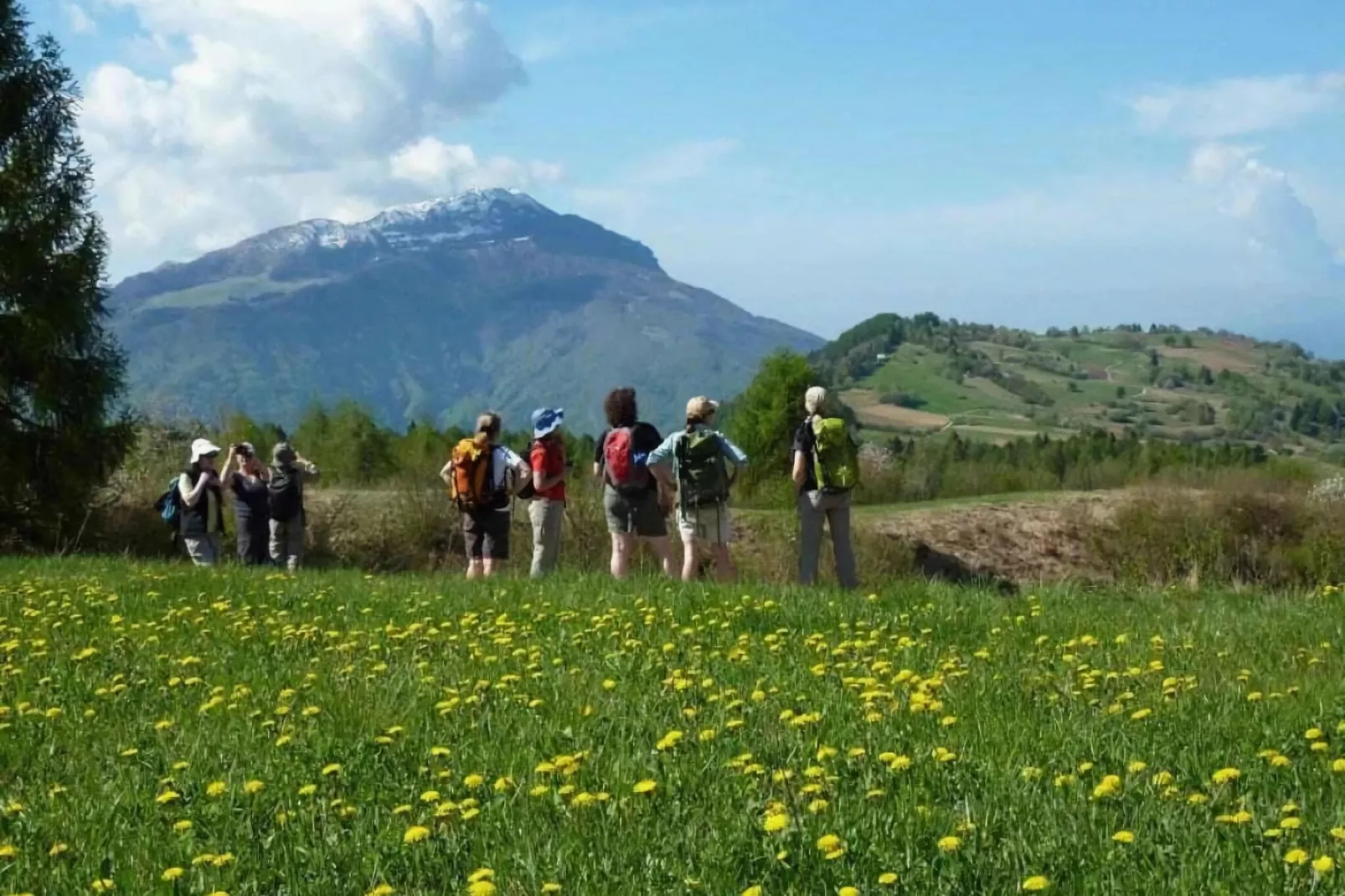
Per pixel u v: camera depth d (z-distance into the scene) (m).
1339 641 9.23
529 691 7.88
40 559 18.44
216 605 11.67
